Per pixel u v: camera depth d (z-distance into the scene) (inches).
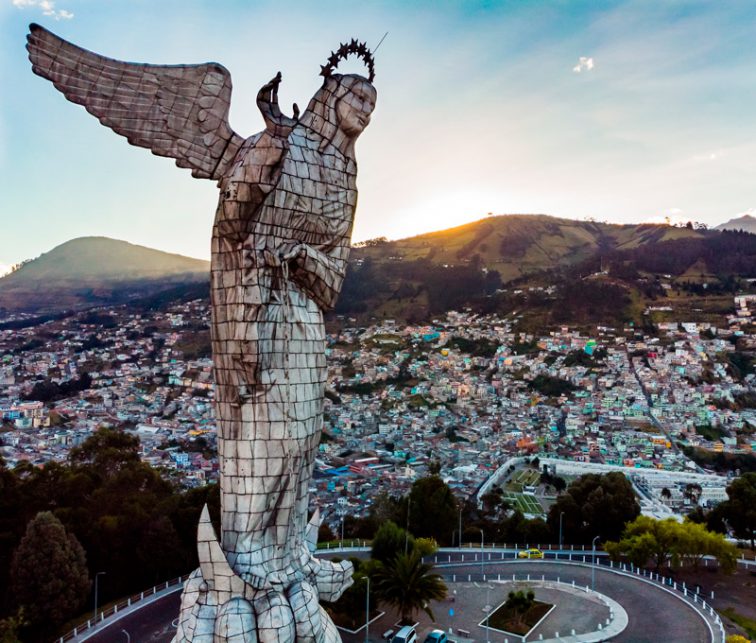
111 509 2146.9
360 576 1875.0
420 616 1940.2
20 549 1737.2
